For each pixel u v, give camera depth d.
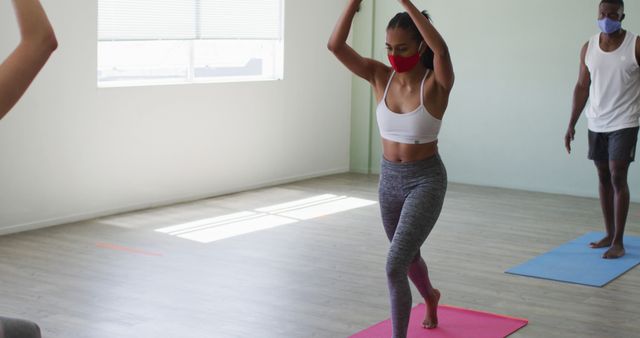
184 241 5.64
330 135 8.55
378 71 3.38
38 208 5.92
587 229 6.26
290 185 7.96
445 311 4.15
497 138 8.02
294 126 8.08
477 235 5.98
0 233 5.69
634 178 7.40
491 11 7.89
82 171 6.18
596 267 5.09
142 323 3.92
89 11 6.06
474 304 4.32
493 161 8.06
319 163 8.46
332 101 8.50
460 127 8.18
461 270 5.00
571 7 7.54
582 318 4.13
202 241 5.65
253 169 7.70
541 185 7.86
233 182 7.50
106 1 6.25
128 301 4.27
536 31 7.71
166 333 3.79
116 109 6.36
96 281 4.63
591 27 7.47
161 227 6.06
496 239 5.86
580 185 7.68
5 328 1.69
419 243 3.28
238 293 4.44
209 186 7.26
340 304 4.27
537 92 7.77
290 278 4.76
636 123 5.16
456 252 5.45
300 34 7.99
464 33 8.05
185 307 4.18
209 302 4.27
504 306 4.30
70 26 5.95
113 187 6.42
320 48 8.25
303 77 8.10
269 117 7.78
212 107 7.18
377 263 5.15
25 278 4.66
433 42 3.04
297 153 8.16
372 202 7.21
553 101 7.71
